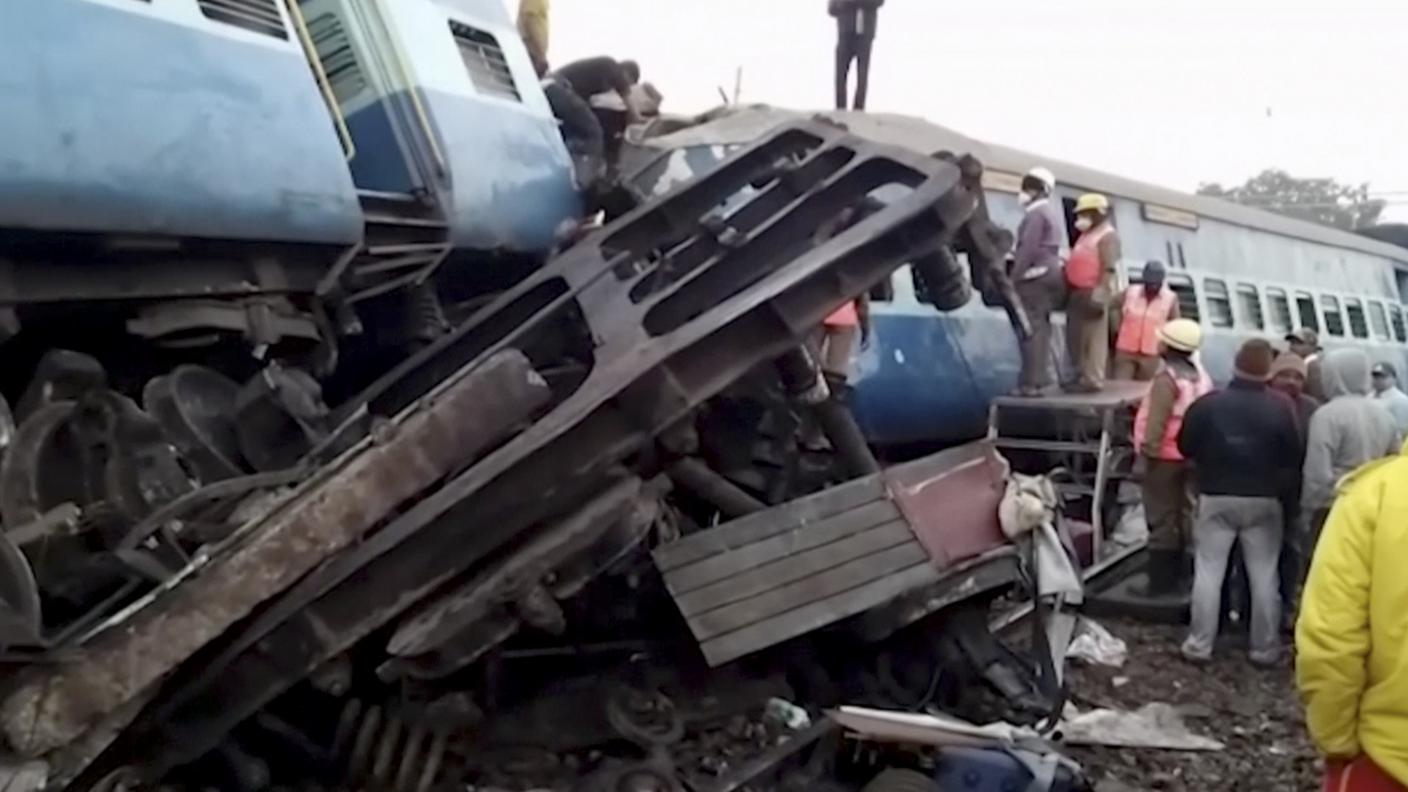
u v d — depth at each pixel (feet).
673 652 20.90
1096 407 38.01
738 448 23.35
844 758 18.69
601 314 21.33
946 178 20.24
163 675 14.58
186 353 19.12
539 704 19.34
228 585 14.70
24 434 15.53
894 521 20.71
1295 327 66.23
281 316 19.38
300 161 18.89
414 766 17.30
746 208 23.06
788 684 21.44
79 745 14.52
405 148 22.48
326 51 22.99
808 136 23.85
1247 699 28.35
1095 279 41.78
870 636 21.21
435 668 16.53
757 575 19.86
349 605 15.98
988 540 21.09
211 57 17.79
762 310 18.66
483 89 25.02
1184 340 34.24
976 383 43.60
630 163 32.35
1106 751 24.18
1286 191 236.63
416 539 16.19
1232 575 33.68
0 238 15.38
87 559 15.58
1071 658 29.89
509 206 24.38
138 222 16.31
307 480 15.58
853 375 38.99
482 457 17.26
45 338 17.70
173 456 16.71
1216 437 30.53
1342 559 13.05
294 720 17.93
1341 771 13.61
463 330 22.72
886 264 19.85
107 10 16.35
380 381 22.50
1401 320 81.56
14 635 13.83
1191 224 58.85
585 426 17.08
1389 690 12.98
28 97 15.02
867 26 43.73
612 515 17.13
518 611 16.72
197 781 16.74
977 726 19.94
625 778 18.06
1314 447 31.32
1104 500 39.55
